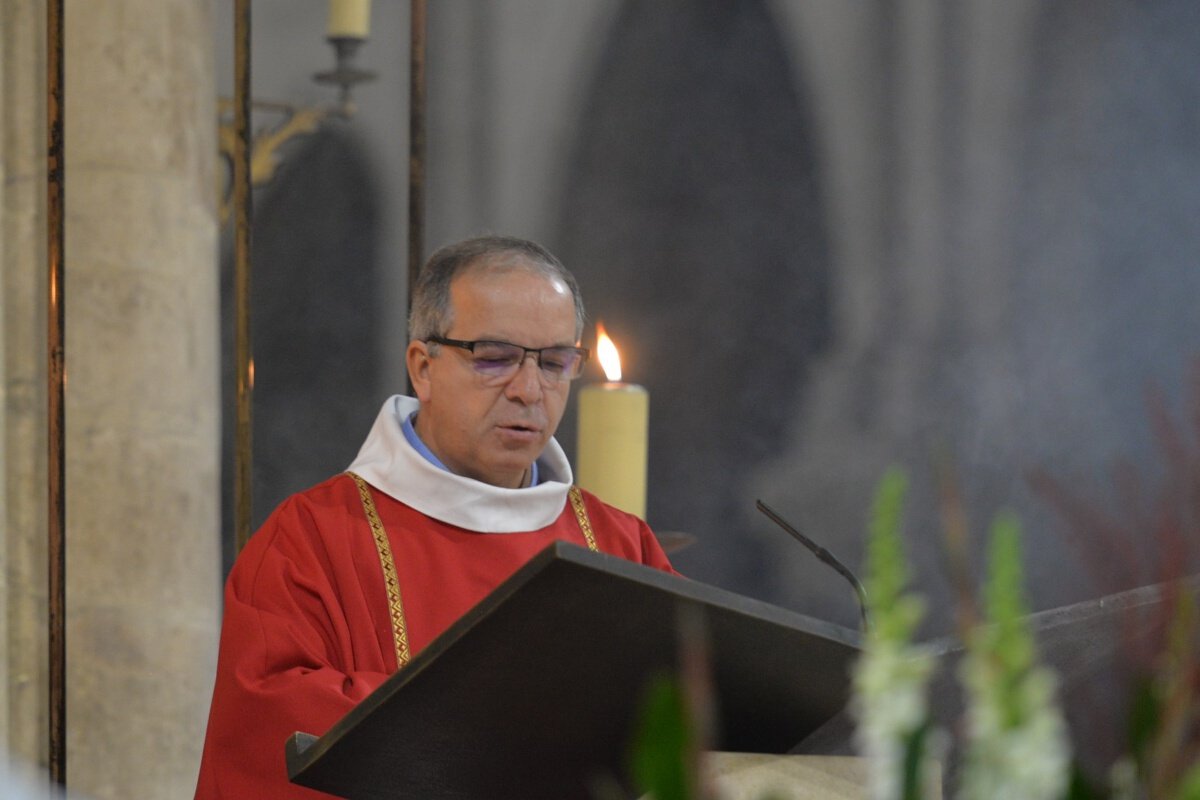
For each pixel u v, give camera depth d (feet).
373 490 30.73
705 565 89.92
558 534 31.71
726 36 89.92
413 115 34.01
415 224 34.19
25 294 35.81
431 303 31.04
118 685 36.55
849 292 90.79
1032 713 6.35
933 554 87.56
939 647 11.93
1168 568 8.34
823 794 15.42
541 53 88.02
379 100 83.20
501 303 30.53
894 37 90.63
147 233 37.19
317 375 83.10
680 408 90.33
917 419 90.12
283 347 82.74
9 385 35.70
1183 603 7.45
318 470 82.94
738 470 90.27
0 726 34.96
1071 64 91.04
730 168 90.33
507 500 30.89
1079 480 88.69
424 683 14.71
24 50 36.04
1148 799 7.15
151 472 37.06
